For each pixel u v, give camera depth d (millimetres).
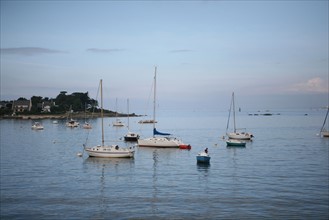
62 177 43344
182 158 60375
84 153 65625
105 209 30328
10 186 38250
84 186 38531
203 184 39562
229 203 32031
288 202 32281
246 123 193625
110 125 177750
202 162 53938
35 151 69312
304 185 38812
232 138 96688
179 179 42344
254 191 36219
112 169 49188
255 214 29094
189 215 28844
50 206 31109
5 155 63188
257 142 89688
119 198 33656
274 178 42656
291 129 140125
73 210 30047
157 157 61438
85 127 145625
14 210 30000
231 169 49281
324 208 30594
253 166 51844
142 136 115875
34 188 37406
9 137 101938
